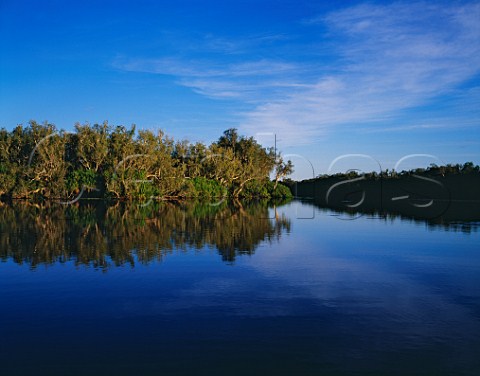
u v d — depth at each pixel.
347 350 7.73
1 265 15.08
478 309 10.27
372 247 20.20
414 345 7.98
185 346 7.86
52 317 9.49
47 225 28.41
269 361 7.25
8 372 6.82
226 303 10.63
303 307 10.34
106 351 7.63
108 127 71.88
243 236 23.84
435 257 17.53
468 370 6.96
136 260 16.20
